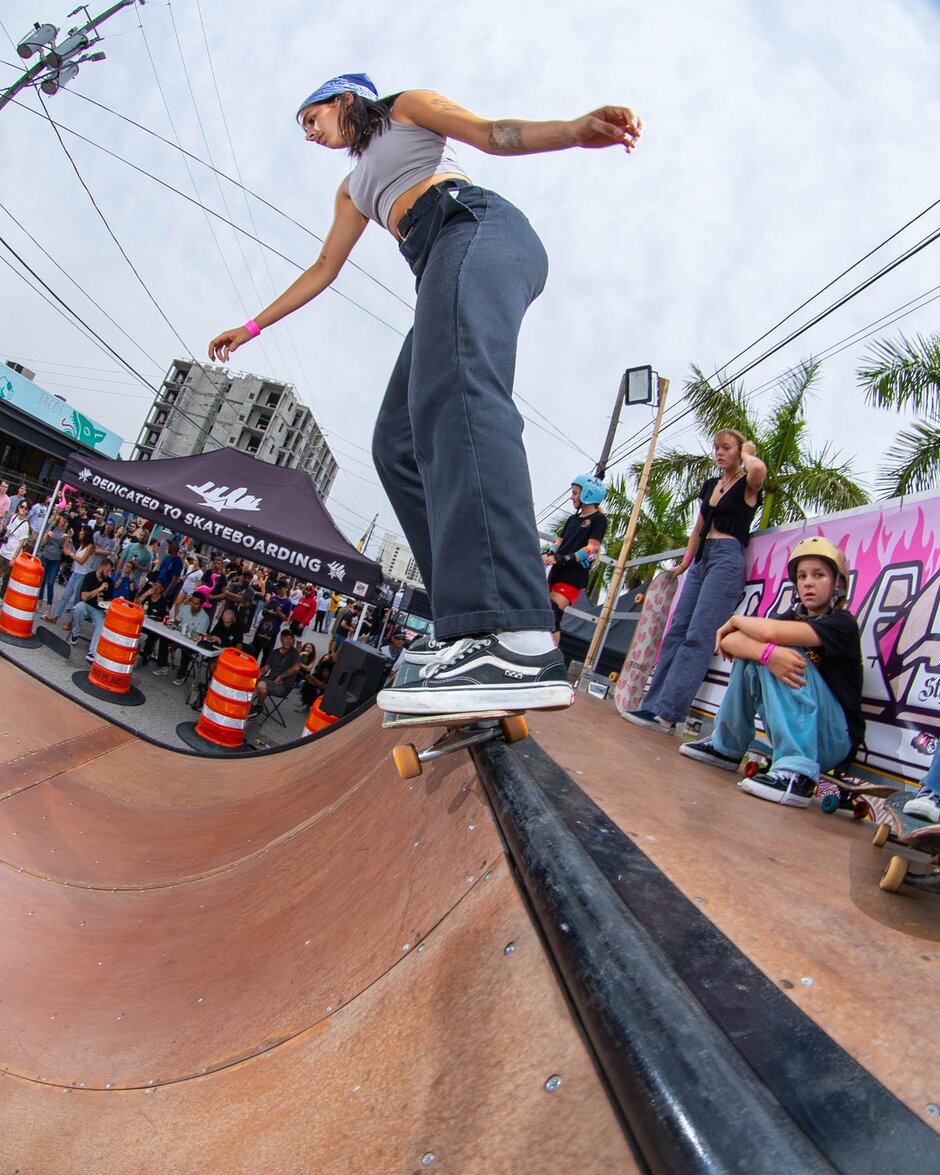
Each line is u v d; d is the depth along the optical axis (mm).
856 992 841
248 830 3793
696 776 2574
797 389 12641
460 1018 909
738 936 925
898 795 1883
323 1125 925
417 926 1284
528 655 1483
